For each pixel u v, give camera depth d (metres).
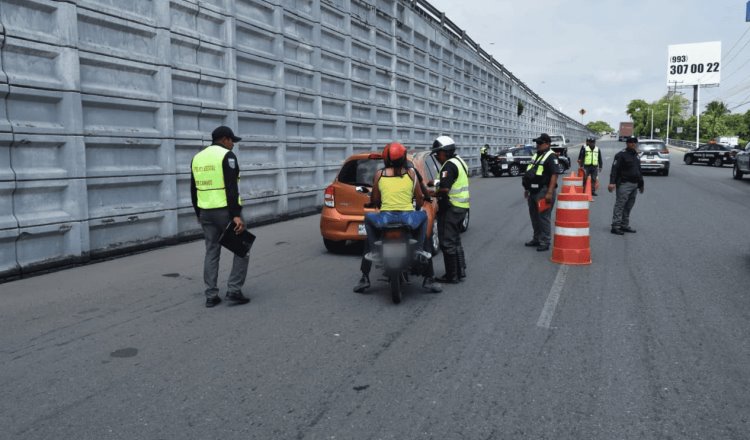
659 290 6.55
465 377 4.14
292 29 13.66
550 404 3.70
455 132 29.02
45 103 7.62
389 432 3.35
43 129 7.46
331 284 7.04
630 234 10.58
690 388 3.93
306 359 4.52
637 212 13.70
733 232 10.65
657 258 8.37
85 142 8.12
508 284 6.92
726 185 21.53
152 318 5.64
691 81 105.44
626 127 96.50
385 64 19.75
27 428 3.45
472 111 32.25
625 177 10.36
